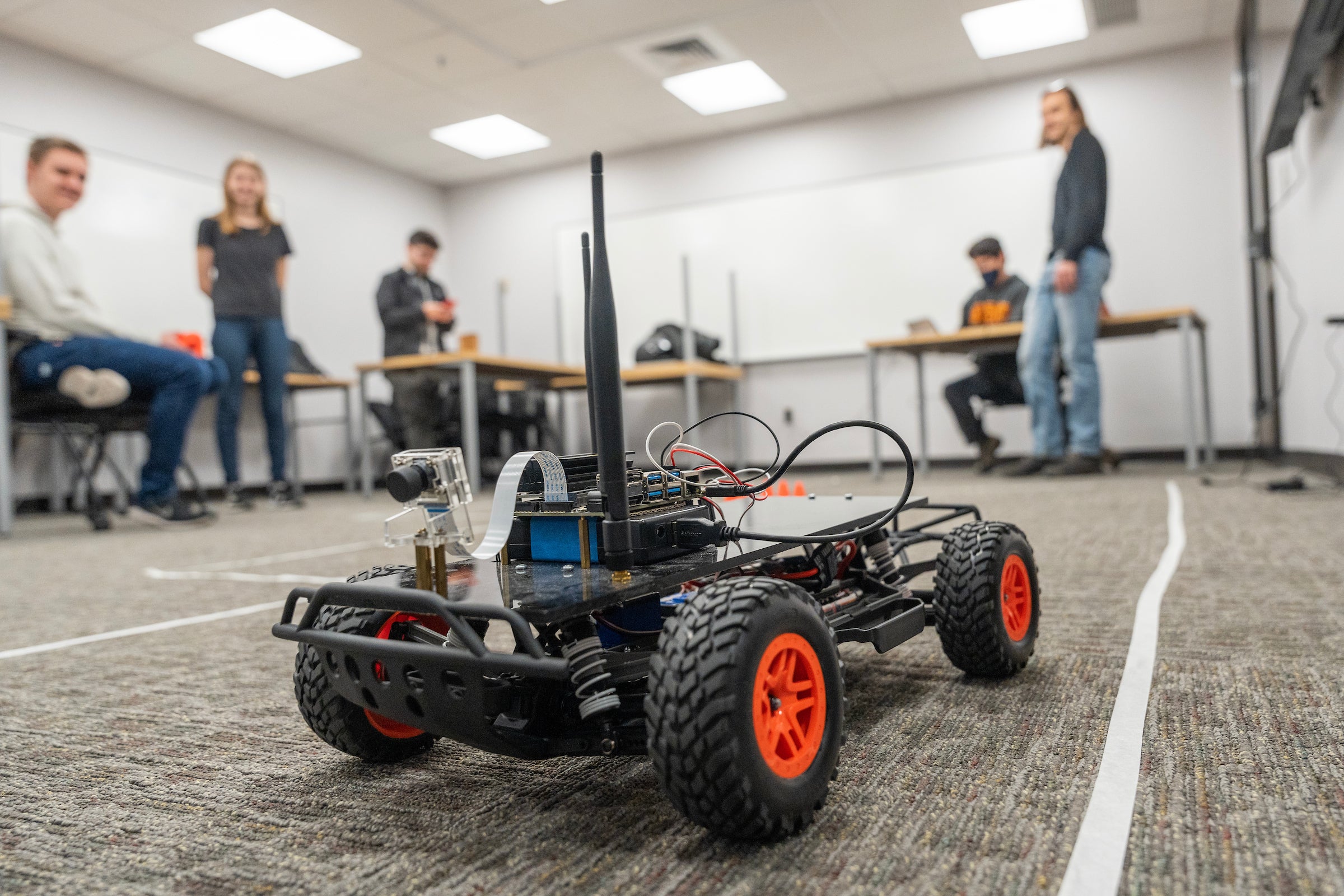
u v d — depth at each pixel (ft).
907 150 20.86
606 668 2.27
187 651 4.51
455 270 25.91
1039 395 15.24
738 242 22.59
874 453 16.97
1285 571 5.47
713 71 18.95
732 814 1.93
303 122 20.53
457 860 2.11
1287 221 15.53
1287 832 2.08
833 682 2.23
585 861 2.07
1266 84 16.87
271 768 2.83
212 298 14.88
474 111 20.44
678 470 2.88
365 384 16.97
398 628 2.54
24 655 4.58
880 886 1.88
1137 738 2.71
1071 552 6.62
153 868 2.15
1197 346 18.51
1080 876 1.89
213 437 18.63
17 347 10.89
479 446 20.48
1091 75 19.10
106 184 17.13
